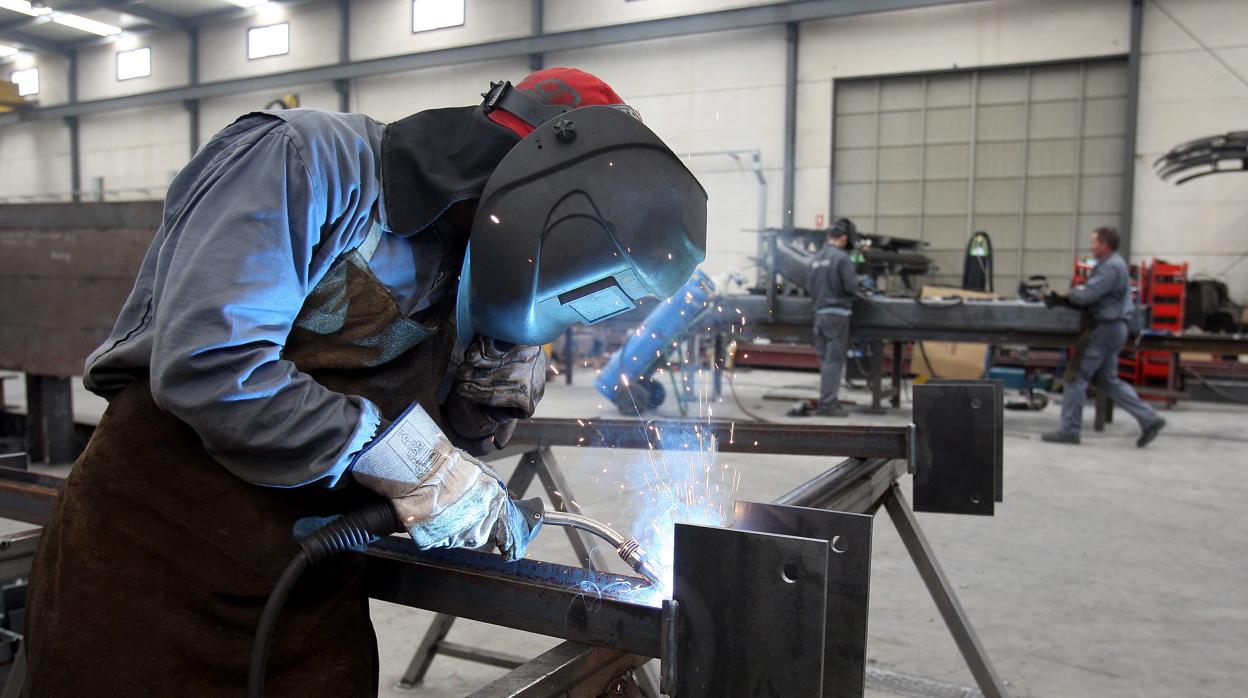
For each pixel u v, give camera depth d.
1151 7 11.34
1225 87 11.08
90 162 19.62
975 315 6.45
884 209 12.98
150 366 0.80
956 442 1.67
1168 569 3.29
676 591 0.78
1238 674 2.39
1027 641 2.61
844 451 1.74
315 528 0.89
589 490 4.17
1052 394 8.66
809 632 0.72
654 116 13.82
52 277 4.48
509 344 1.04
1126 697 2.25
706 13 13.07
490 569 0.93
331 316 0.89
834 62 12.84
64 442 4.94
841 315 6.82
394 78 15.87
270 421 0.78
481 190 0.89
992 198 12.43
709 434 1.85
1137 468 5.15
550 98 0.94
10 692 1.26
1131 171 11.50
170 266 0.81
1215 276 11.23
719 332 7.45
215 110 17.88
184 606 0.88
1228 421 7.08
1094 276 5.77
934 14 12.34
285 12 16.69
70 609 0.87
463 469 0.85
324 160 0.84
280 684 0.90
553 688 0.82
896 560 3.37
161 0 16.58
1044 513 4.10
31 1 16.66
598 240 0.85
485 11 14.78
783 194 13.13
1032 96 12.12
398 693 2.29
